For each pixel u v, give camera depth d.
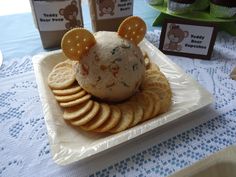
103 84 0.24
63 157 0.20
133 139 0.22
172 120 0.23
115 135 0.22
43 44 0.36
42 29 0.34
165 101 0.25
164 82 0.27
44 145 0.23
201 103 0.24
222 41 0.38
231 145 0.21
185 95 0.26
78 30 0.22
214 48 0.36
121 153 0.22
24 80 0.31
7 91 0.29
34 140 0.24
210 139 0.23
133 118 0.23
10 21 0.42
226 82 0.30
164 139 0.23
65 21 0.34
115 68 0.23
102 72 0.23
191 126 0.24
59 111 0.24
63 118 0.24
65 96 0.25
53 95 0.26
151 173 0.21
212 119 0.25
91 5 0.35
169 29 0.34
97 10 0.35
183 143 0.23
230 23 0.39
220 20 0.36
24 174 0.21
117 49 0.23
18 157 0.22
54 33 0.35
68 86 0.26
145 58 0.30
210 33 0.32
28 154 0.22
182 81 0.28
